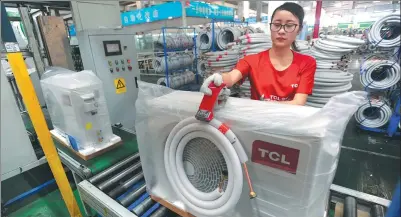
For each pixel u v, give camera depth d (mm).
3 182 1812
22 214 1827
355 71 6504
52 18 2545
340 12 12484
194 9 5203
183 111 874
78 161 1877
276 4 5449
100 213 1299
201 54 5027
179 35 5445
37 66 2803
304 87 1282
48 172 2086
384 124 3092
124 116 2938
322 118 667
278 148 699
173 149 926
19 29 3195
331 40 2582
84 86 1836
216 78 784
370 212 1187
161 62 5109
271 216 809
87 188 1396
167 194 1117
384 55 2955
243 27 5191
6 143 1799
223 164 846
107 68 2660
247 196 844
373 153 2633
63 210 1867
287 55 1342
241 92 2559
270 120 708
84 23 2746
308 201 705
